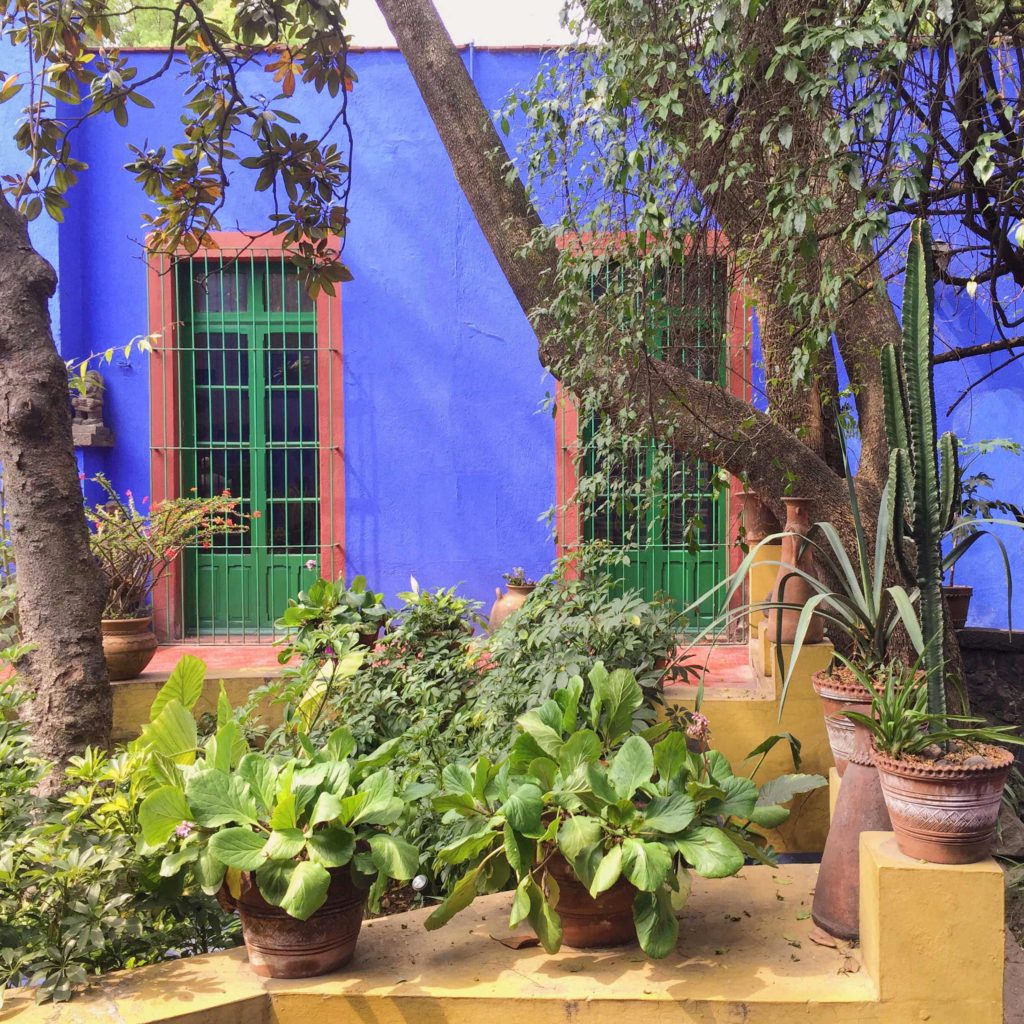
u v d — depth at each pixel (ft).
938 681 7.30
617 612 12.50
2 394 9.55
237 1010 6.75
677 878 7.40
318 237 14.56
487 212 12.37
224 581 22.89
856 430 15.31
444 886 10.35
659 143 9.45
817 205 8.73
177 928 7.99
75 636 9.68
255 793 7.25
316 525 22.84
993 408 20.85
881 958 6.53
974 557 21.09
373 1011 6.81
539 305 12.24
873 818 7.52
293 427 22.89
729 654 19.22
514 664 12.46
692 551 13.74
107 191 22.25
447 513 22.34
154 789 7.75
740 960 7.23
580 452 14.92
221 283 22.50
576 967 7.20
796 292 10.68
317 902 6.54
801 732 13.58
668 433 12.14
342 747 7.79
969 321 20.25
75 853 7.02
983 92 11.83
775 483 12.75
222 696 8.82
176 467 22.43
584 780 7.41
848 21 8.74
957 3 8.77
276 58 22.17
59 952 6.90
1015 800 11.46
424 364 22.34
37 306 9.73
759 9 8.98
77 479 9.93
